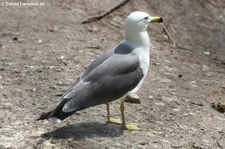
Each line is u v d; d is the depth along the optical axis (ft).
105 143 32.65
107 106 35.40
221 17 63.62
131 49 34.27
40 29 54.13
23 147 31.65
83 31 55.16
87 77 32.40
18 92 39.45
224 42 58.59
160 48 54.80
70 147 31.78
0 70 43.37
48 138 32.76
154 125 36.45
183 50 55.36
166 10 62.23
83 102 31.48
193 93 43.52
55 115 30.66
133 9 60.90
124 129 34.94
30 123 34.68
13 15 56.95
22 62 45.50
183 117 38.37
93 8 60.44
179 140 34.58
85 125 34.88
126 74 33.30
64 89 40.50
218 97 43.52
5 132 33.30
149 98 41.06
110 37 54.75
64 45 50.70
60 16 57.98
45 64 45.44
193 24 61.16
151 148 32.86
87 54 48.93
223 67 52.34
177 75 47.42
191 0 65.10
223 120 38.91
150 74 46.57
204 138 35.35
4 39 50.72
